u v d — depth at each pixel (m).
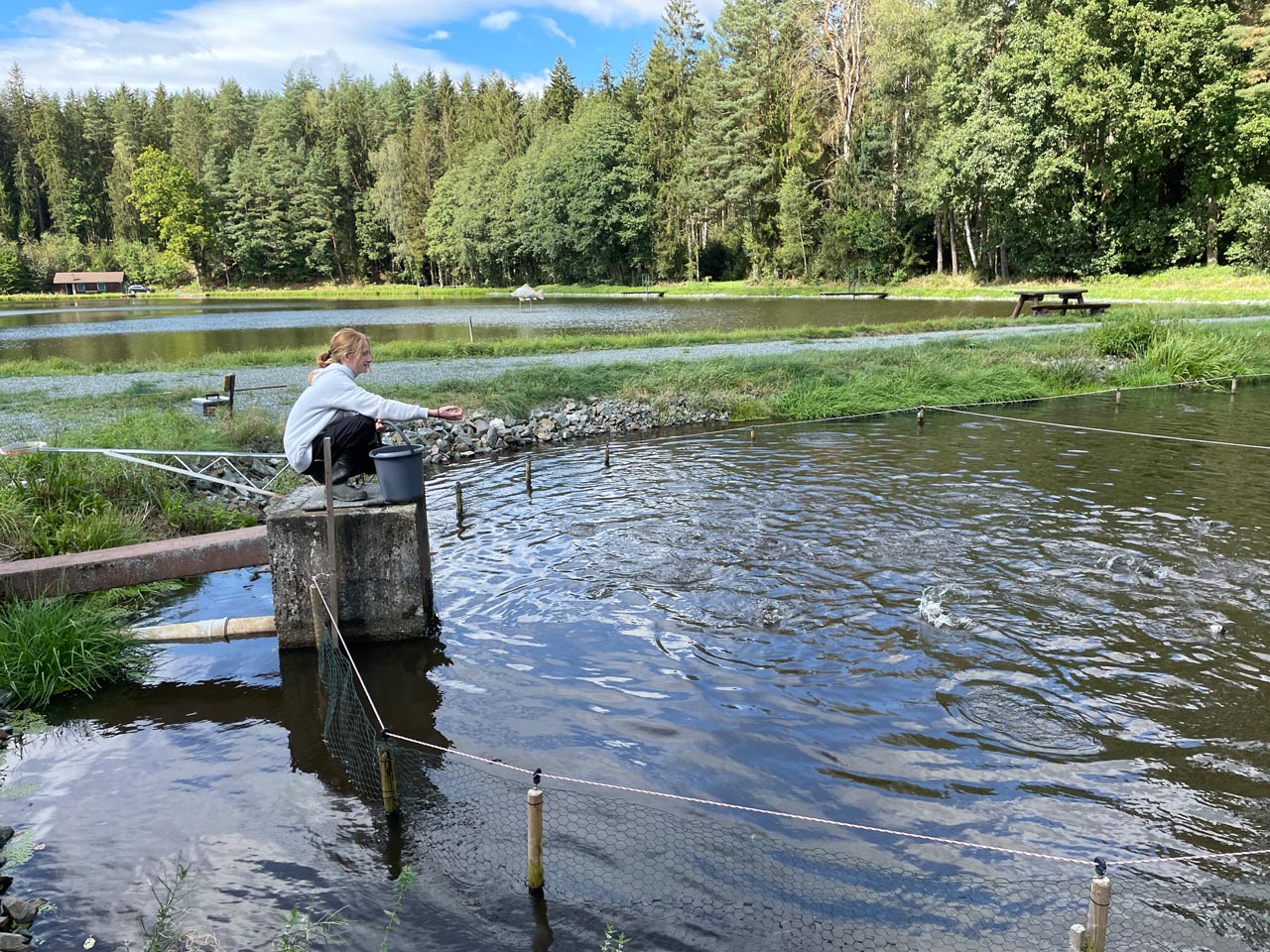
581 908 3.41
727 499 9.62
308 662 6.07
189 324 40.44
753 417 15.59
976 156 44.38
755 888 3.51
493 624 6.33
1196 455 11.41
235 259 99.94
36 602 6.05
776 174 66.06
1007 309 37.03
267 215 97.88
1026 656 5.55
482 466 12.25
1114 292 40.81
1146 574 6.93
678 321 35.44
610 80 95.38
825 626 6.09
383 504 6.13
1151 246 43.91
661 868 3.63
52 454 9.34
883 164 56.78
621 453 12.72
